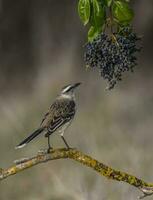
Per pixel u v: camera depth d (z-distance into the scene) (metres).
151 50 28.06
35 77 28.47
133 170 14.52
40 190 15.20
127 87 25.03
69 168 15.15
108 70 6.41
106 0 6.50
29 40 29.52
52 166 15.78
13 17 29.55
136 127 19.66
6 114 20.30
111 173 7.01
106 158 15.50
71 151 6.95
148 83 25.78
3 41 29.36
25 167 6.79
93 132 18.03
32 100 24.19
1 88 27.97
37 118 20.17
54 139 18.09
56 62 27.27
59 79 25.39
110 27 6.48
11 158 17.67
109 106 21.91
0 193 15.69
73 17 28.84
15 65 29.14
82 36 28.31
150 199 12.60
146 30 28.47
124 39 6.42
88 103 22.98
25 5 29.61
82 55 27.39
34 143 18.03
